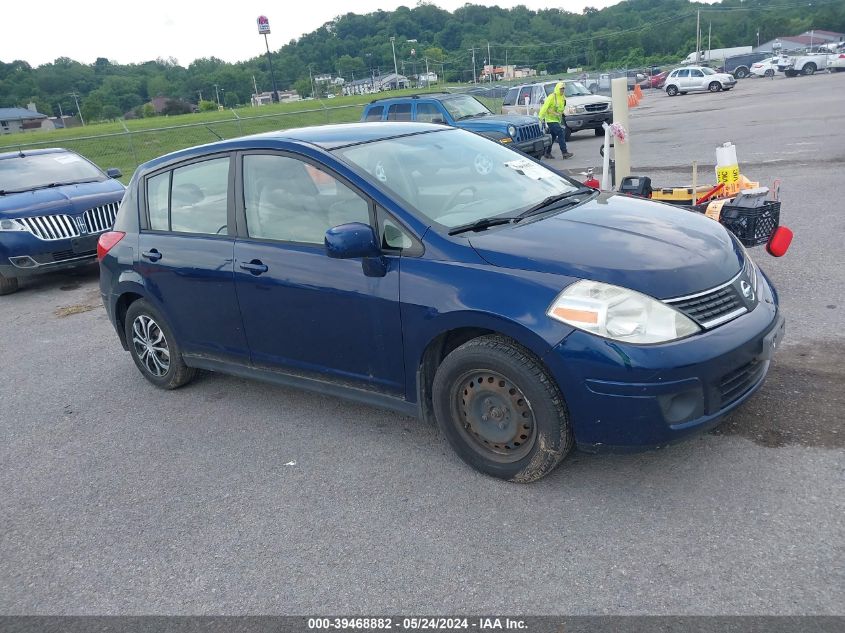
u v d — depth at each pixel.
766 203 5.55
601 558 3.07
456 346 3.82
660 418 3.18
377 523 3.51
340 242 3.65
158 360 5.48
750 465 3.57
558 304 3.27
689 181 11.02
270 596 3.10
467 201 4.13
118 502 4.02
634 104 8.09
